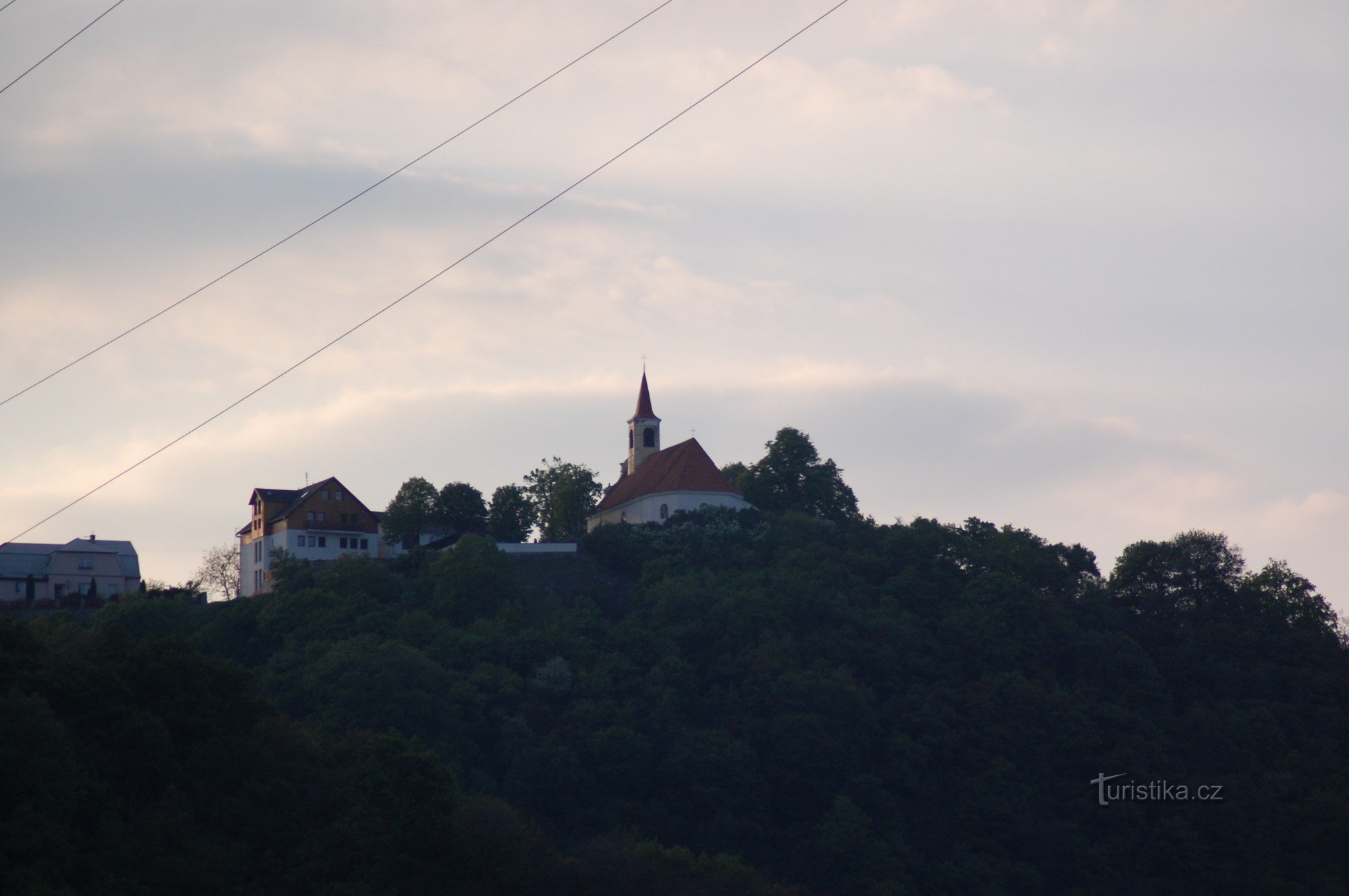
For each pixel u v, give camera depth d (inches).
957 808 6968.5
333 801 4795.8
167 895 4018.2
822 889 6323.8
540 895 4869.6
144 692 4640.8
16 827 3690.9
